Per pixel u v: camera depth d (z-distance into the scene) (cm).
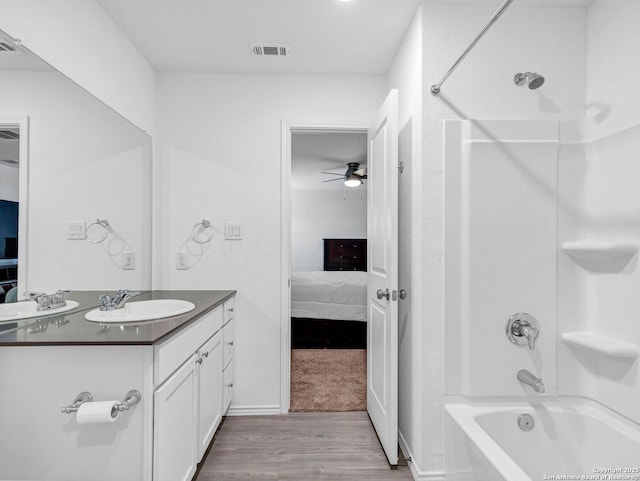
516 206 179
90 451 121
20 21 136
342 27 205
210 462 194
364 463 195
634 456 147
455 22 181
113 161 200
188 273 254
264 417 249
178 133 255
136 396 120
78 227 171
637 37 153
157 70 254
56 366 121
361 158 502
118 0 183
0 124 126
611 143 165
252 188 257
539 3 180
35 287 145
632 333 154
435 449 178
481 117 181
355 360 356
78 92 168
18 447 120
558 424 173
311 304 418
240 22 201
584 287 179
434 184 180
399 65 224
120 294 177
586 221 179
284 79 259
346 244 754
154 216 253
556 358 179
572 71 182
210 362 191
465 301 178
